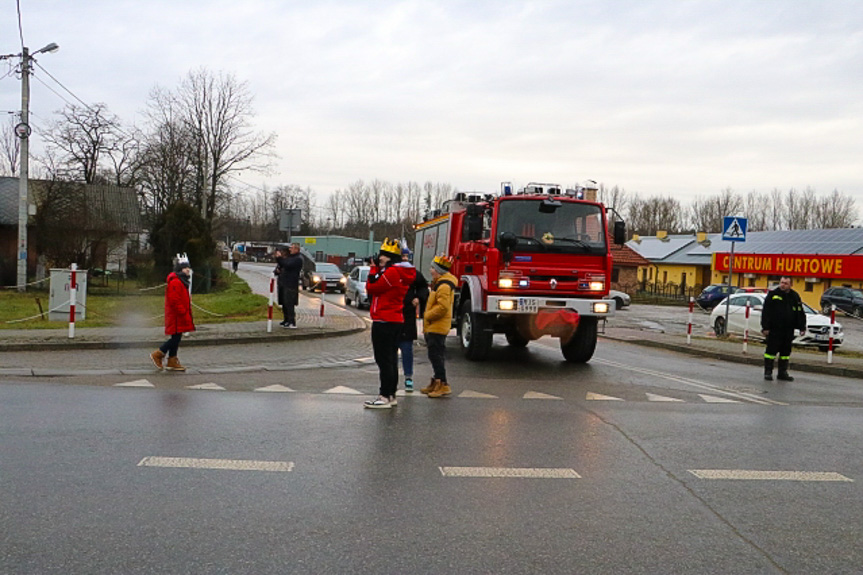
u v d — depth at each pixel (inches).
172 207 1274.6
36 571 142.7
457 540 165.3
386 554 156.2
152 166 2005.4
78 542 157.4
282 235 4128.9
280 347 538.6
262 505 184.1
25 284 988.6
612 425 296.4
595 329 499.5
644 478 220.5
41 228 1172.5
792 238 2086.6
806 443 277.9
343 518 176.9
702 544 168.6
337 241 3070.9
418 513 182.2
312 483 203.6
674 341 733.3
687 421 312.2
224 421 277.9
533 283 468.1
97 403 304.3
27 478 199.8
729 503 199.8
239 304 929.5
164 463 217.8
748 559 160.6
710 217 4220.0
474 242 504.1
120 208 1700.3
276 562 150.2
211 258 1350.9
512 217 471.8
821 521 187.8
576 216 481.7
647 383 431.5
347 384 386.6
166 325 414.3
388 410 312.5
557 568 151.9
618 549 163.5
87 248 1202.0
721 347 684.1
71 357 456.8
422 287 373.1
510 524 176.9
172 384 369.7
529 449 250.5
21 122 979.9
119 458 221.6
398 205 4505.4
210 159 2021.4
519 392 376.5
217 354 489.7
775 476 228.8
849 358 651.5
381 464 225.0
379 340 317.1
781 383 471.2
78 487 193.5
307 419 287.4
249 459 225.6
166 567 146.2
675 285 2337.6
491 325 488.1
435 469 221.3
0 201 1360.7
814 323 776.3
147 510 177.9
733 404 368.2
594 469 228.2
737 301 870.4
